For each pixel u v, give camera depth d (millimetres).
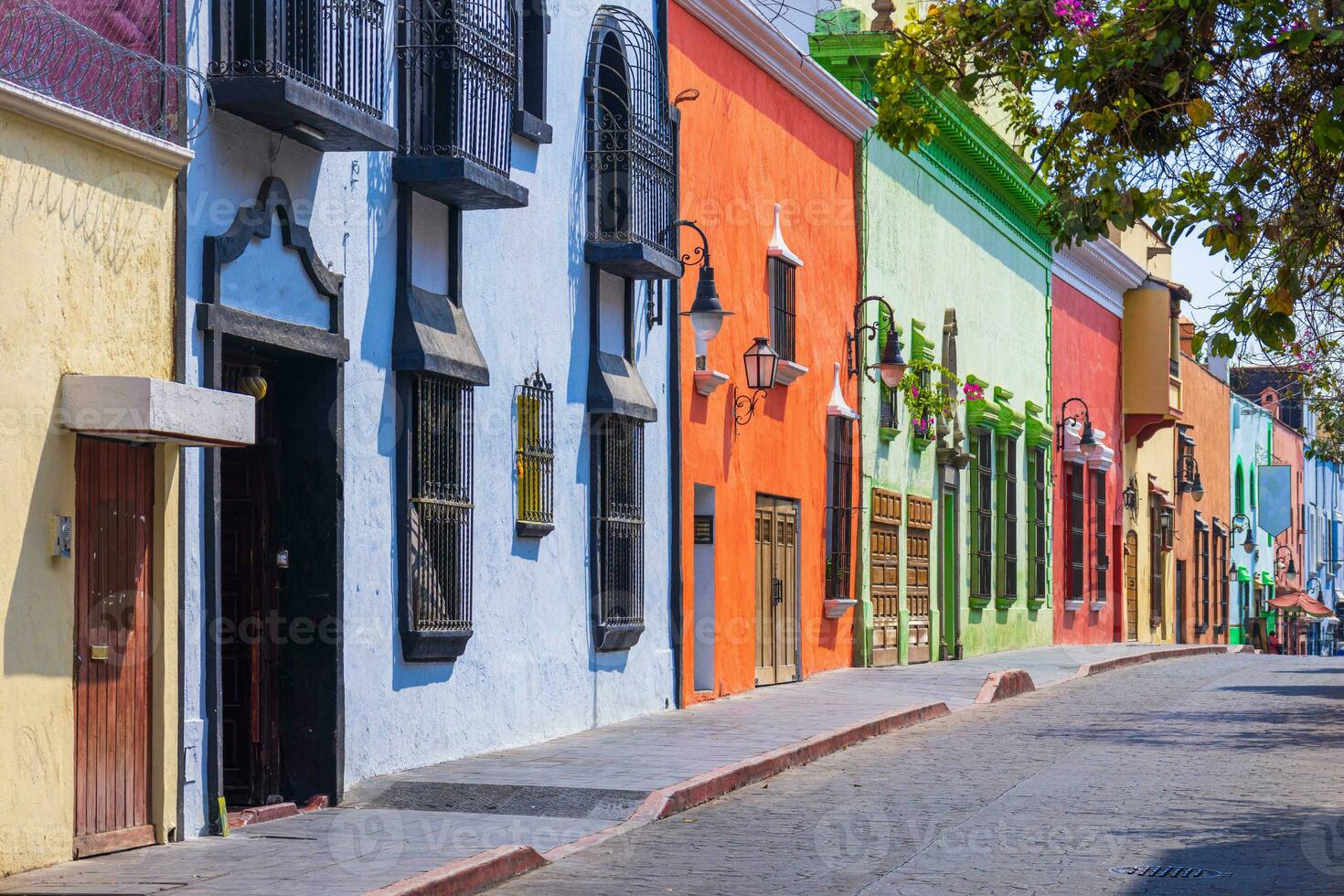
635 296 16750
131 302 9258
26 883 8164
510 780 11992
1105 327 38719
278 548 11188
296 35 10359
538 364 14547
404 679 12203
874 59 23953
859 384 23391
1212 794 12172
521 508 14148
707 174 18312
